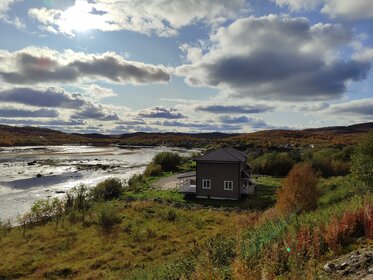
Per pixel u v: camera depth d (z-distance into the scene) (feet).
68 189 152.15
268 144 333.21
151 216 94.68
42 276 57.06
